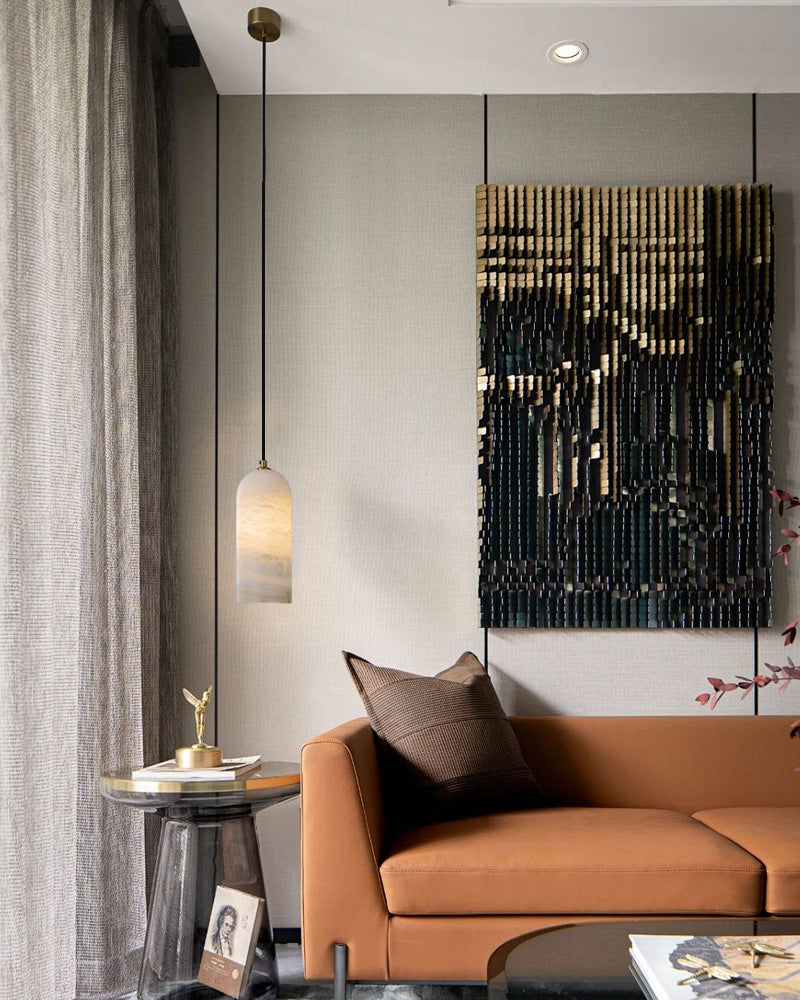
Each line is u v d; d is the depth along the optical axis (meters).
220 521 3.29
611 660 3.26
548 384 3.29
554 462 3.28
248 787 2.39
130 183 2.77
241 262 3.34
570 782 2.99
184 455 3.30
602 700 3.25
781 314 3.33
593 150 3.36
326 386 3.32
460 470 3.31
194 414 3.31
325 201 3.35
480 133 3.36
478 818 2.62
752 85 3.29
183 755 2.54
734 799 2.97
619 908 2.27
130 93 2.83
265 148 3.35
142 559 2.91
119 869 2.62
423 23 2.87
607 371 3.29
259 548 2.88
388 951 2.29
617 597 3.25
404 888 2.29
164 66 3.23
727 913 2.27
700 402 3.28
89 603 2.54
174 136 3.32
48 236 2.25
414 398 3.32
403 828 2.66
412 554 3.29
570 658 3.26
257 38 2.93
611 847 2.33
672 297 3.29
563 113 3.36
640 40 2.98
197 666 3.26
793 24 2.89
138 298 2.93
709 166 3.35
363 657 3.27
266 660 3.27
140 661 2.75
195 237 3.34
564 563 3.25
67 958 2.26
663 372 3.28
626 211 3.31
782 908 2.25
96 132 2.59
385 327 3.33
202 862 2.57
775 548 3.26
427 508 3.30
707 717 3.08
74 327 2.35
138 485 2.77
